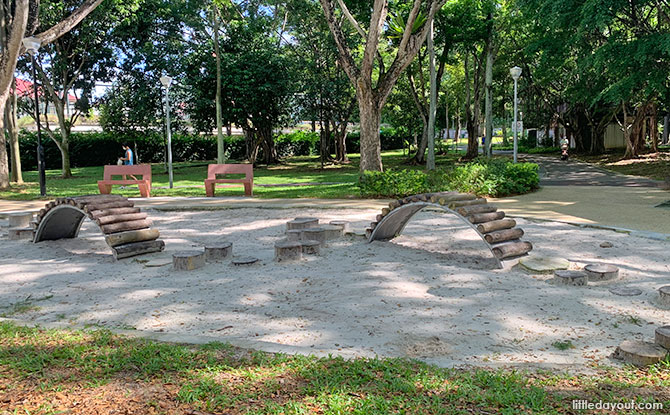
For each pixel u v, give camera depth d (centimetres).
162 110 2936
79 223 987
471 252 781
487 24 2719
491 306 525
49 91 2575
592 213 1089
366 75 1530
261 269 707
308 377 336
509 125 6994
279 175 2616
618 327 462
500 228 708
